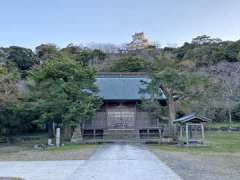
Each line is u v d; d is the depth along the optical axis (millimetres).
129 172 12188
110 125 35656
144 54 69312
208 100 38188
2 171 13156
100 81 38656
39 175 11906
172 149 23219
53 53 62031
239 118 46750
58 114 29188
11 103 30172
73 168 13578
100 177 11109
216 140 30297
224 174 11742
